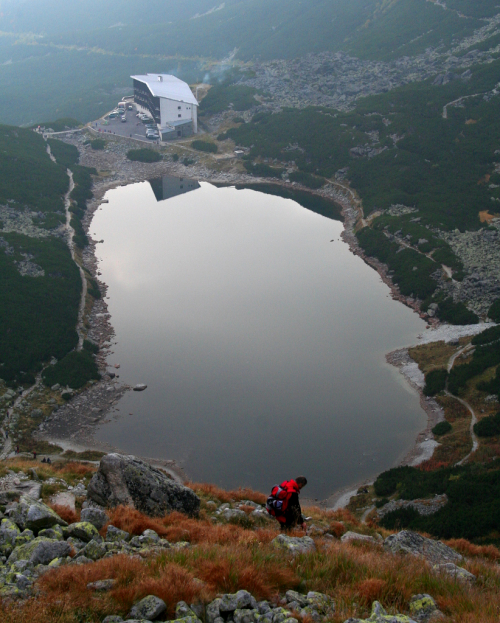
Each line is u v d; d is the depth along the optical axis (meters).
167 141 172.62
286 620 8.35
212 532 14.35
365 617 8.95
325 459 54.91
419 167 133.62
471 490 41.47
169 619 8.51
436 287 90.75
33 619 7.66
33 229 109.50
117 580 9.16
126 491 17.08
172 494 17.67
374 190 131.75
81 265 101.31
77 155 162.38
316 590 10.03
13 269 90.00
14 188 125.00
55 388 67.94
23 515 12.48
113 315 85.69
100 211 131.88
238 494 23.22
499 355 67.56
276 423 60.59
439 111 150.12
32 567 10.01
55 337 77.31
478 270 91.75
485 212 114.31
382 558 12.10
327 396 65.50
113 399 65.94
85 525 12.34
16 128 163.50
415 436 58.59
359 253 109.94
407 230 108.75
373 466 53.94
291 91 198.38
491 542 33.91
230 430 59.47
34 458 54.16
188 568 10.05
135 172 158.50
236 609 8.78
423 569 11.21
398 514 41.78
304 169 153.00
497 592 10.59
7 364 70.75
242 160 161.38
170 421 61.34
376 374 70.25
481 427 55.59
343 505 47.94
